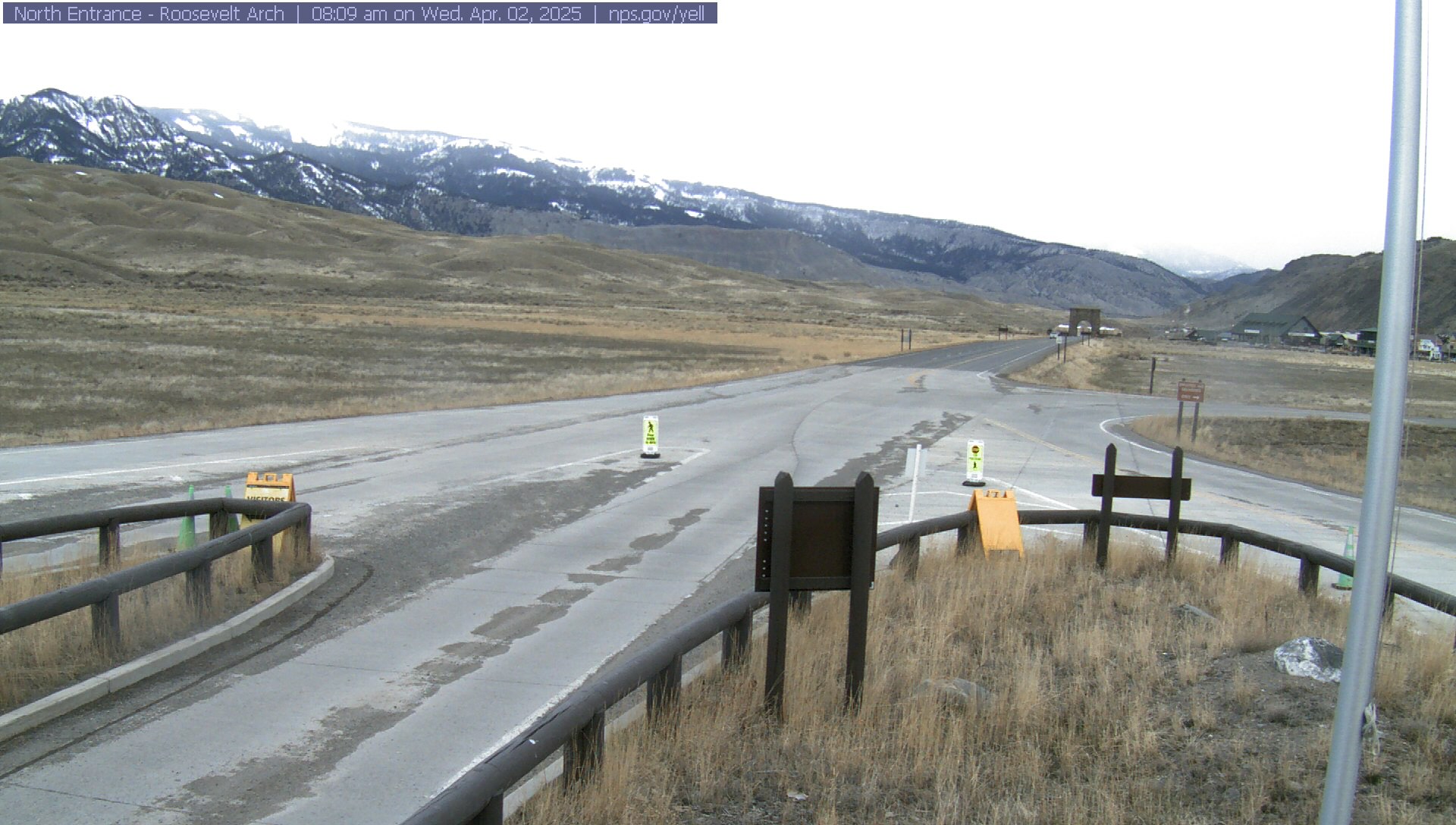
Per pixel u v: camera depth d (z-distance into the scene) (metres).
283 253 197.88
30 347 47.94
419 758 6.36
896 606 9.58
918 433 29.23
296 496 15.59
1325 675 7.24
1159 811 5.20
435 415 28.48
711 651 8.90
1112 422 36.19
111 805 5.58
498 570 11.79
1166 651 8.33
